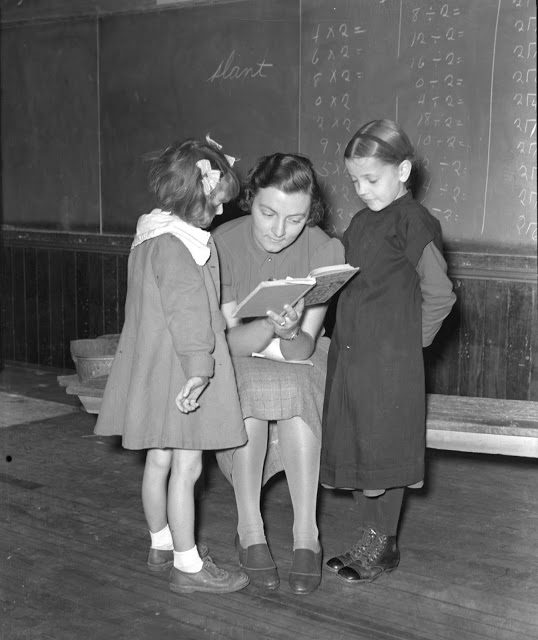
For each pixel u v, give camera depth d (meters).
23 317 5.78
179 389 2.36
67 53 5.27
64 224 5.50
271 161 2.39
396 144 2.38
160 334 2.37
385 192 2.42
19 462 3.71
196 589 2.47
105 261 5.34
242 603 2.42
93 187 5.33
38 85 5.43
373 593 2.49
